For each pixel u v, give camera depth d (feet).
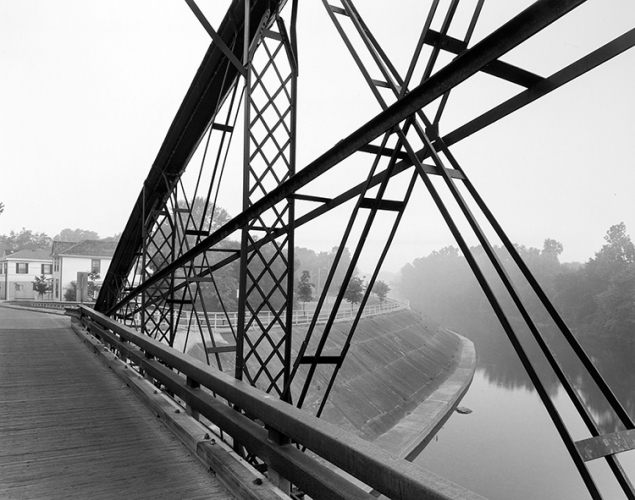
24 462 11.75
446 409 83.35
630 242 202.39
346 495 7.02
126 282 41.06
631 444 6.95
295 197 12.69
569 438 6.51
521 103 8.37
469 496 5.23
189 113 26.22
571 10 5.16
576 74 7.53
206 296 123.03
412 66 9.37
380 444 62.13
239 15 19.36
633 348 169.48
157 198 34.19
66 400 18.20
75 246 163.84
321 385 72.79
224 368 64.08
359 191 11.82
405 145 8.85
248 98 15.17
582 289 211.20
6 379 22.35
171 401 16.28
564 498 52.29
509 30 5.79
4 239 428.56
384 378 88.63
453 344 166.71
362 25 10.95
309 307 170.81
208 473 11.03
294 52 15.35
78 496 9.86
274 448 9.16
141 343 19.97
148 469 11.26
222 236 15.85
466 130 9.30
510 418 83.56
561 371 7.24
